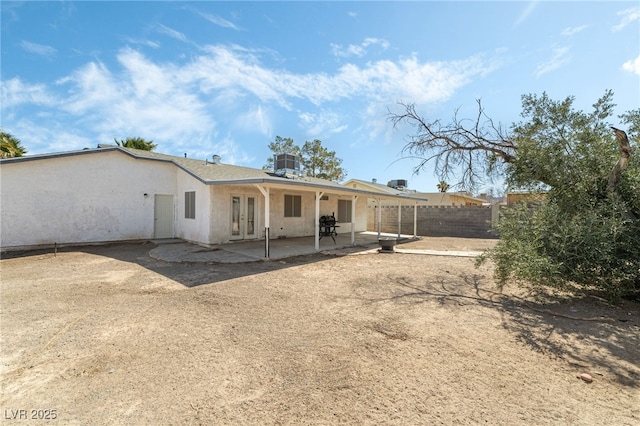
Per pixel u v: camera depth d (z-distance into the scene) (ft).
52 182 34.45
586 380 9.30
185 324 13.69
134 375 9.41
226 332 12.87
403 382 9.14
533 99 19.97
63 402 8.04
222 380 9.18
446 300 17.80
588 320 14.60
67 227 35.50
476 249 40.29
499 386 8.96
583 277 16.11
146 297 17.67
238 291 19.17
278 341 12.06
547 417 7.55
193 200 40.19
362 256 34.04
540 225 17.34
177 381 9.11
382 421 7.35
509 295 18.86
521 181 20.70
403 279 23.02
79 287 19.57
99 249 34.91
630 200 17.25
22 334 12.41
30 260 28.53
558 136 19.35
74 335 12.35
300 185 31.12
